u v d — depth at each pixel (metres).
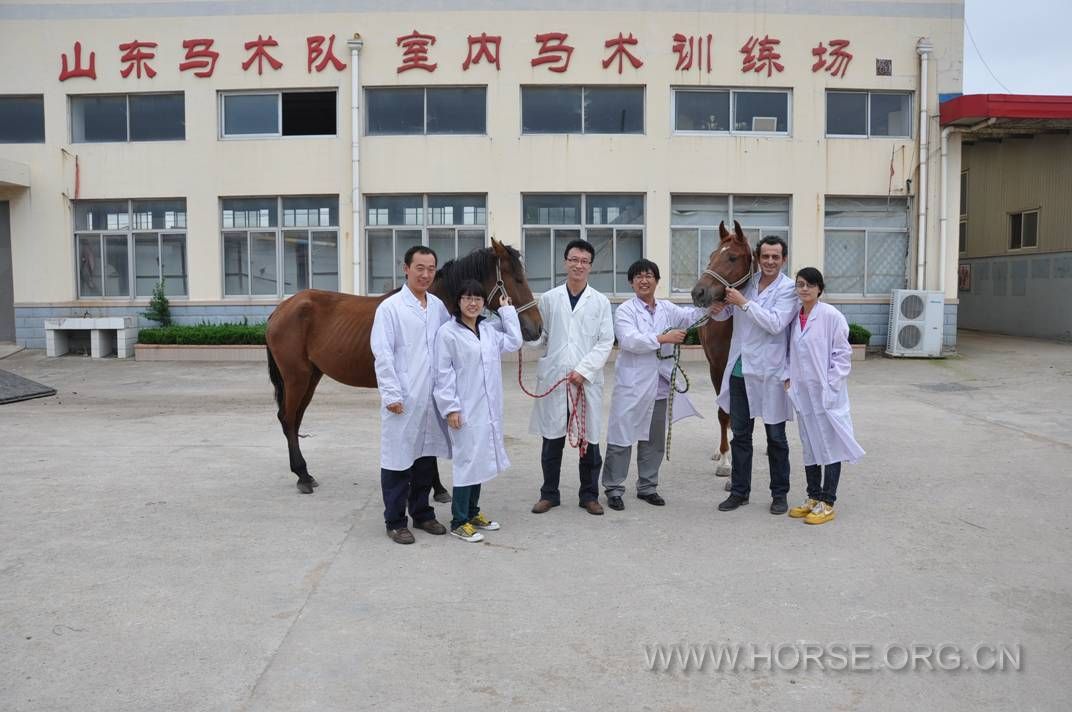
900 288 14.65
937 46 14.20
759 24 14.02
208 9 14.22
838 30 14.09
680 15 13.98
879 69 14.16
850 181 14.29
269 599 3.94
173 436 7.92
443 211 14.40
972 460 6.75
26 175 14.52
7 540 4.77
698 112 14.29
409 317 4.78
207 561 4.45
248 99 14.53
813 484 5.19
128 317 14.49
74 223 14.83
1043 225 17.00
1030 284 17.44
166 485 6.05
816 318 5.03
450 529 5.00
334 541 4.80
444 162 14.15
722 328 5.82
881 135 14.48
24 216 14.74
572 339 5.23
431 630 3.61
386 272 14.52
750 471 5.49
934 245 14.41
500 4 13.94
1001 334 18.02
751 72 14.07
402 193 14.29
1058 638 3.53
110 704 2.99
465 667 3.28
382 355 4.68
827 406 5.01
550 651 3.42
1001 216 18.34
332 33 14.09
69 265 14.77
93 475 6.33
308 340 5.84
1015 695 3.08
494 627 3.64
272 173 14.34
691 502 5.64
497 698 3.05
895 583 4.13
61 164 14.62
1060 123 14.28
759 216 14.49
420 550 4.65
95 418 8.94
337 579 4.20
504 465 4.91
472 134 14.25
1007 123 14.28
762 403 5.29
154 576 4.23
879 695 3.08
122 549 4.63
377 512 5.41
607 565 4.40
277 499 5.69
